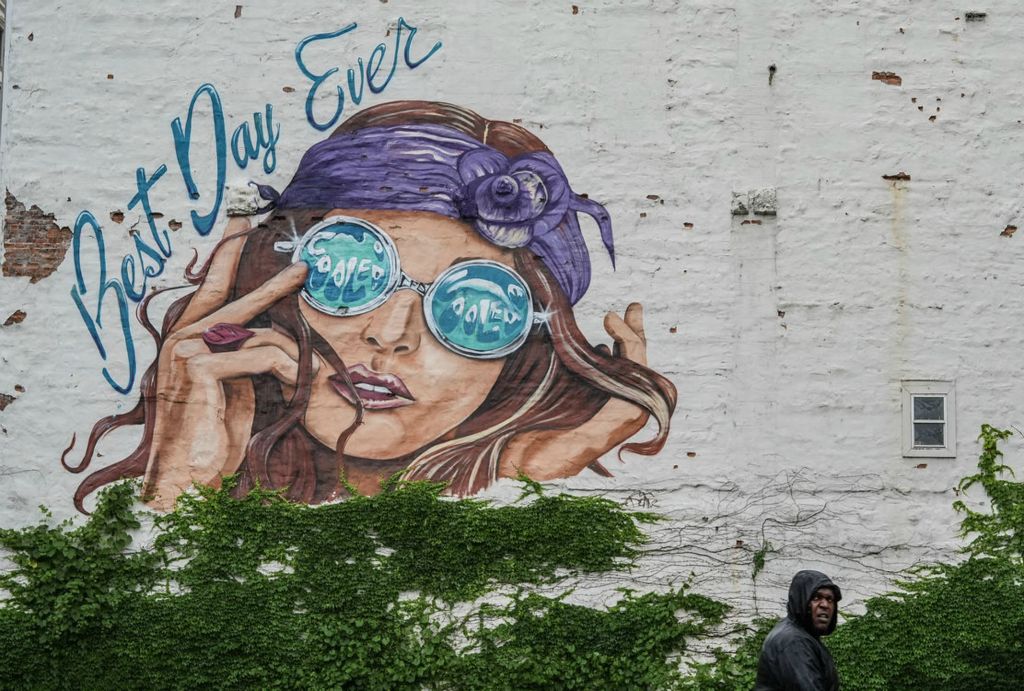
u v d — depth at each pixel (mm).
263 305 13539
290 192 13719
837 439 13328
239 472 13258
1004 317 13516
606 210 13688
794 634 8898
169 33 13906
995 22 13938
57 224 13633
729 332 13477
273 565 13000
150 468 13266
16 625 12836
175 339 13469
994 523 13172
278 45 13906
